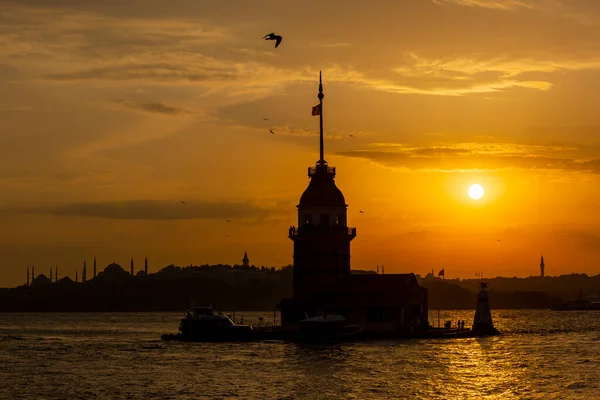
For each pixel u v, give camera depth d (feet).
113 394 641.81
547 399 609.83
